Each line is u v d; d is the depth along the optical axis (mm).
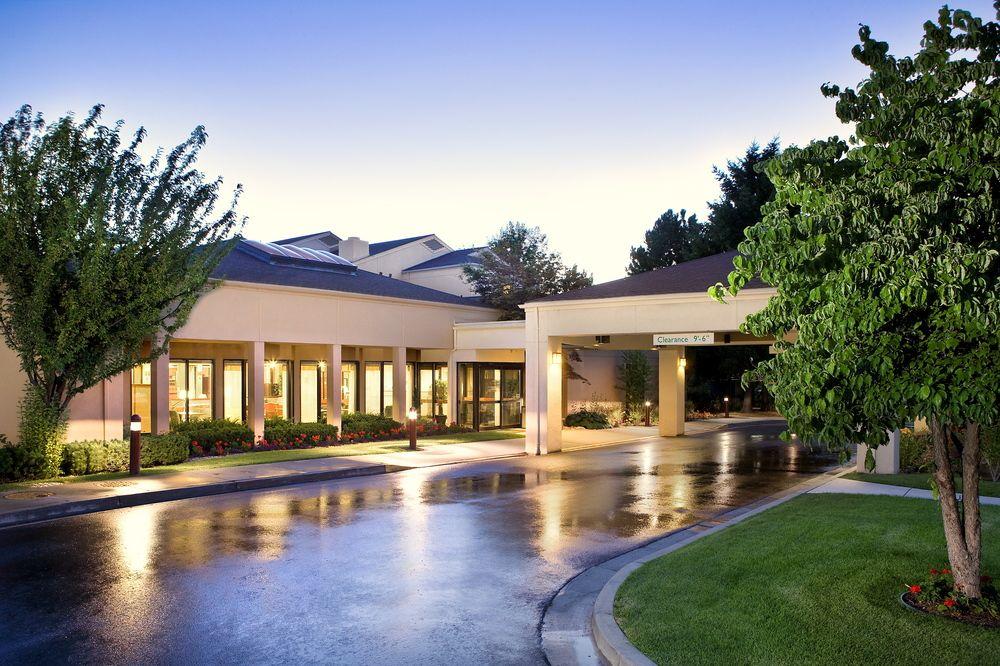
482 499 12805
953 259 4777
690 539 9539
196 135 15164
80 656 5797
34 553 8867
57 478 13719
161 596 7266
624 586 7129
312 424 21047
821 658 5168
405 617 6754
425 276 36125
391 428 23125
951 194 5148
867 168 5559
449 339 25547
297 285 20719
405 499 12727
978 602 6035
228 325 19047
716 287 6277
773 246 5828
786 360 5852
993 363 4930
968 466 6230
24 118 13445
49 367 13516
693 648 5461
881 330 5426
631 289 20172
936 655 5180
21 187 13070
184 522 10688
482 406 25875
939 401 4926
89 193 13875
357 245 34781
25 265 13359
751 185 38219
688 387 37438
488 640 6223
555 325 20719
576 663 5777
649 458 19438
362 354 25641
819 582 6855
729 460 18938
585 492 13656
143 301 14070
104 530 10133
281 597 7266
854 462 18344
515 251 31062
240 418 22281
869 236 5441
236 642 6105
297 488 13852
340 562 8562
